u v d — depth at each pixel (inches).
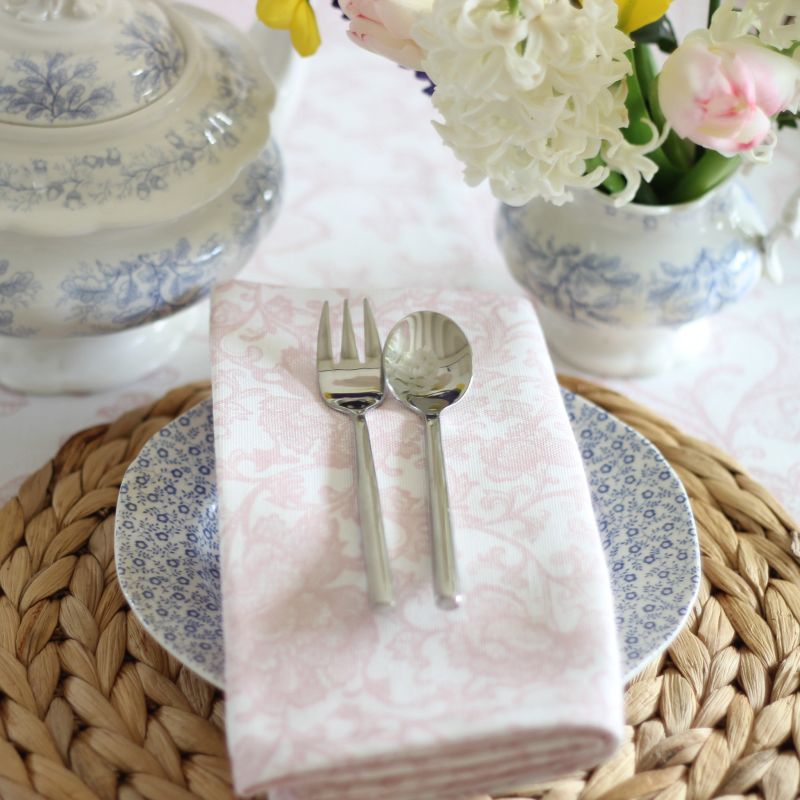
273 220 26.8
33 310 24.7
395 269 30.1
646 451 24.0
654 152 25.1
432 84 23.5
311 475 22.0
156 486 23.2
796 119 24.2
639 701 22.1
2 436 26.3
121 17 24.5
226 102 25.3
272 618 20.3
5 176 23.6
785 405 28.0
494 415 23.1
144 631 22.5
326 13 36.2
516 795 21.0
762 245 27.1
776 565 23.9
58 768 20.9
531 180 21.7
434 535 21.0
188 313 28.6
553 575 20.9
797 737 21.7
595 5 20.1
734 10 22.3
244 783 18.9
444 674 19.8
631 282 26.4
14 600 22.8
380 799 19.6
